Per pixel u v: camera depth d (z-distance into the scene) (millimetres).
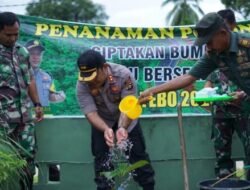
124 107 4074
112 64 4617
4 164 3916
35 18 5246
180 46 5324
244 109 4426
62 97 5254
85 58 4312
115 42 5305
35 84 4934
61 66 5246
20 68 4723
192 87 5285
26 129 4754
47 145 5250
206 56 4184
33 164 4816
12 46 4672
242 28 5375
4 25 4547
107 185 4676
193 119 5316
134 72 5316
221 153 5012
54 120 5246
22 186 4664
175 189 5324
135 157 4699
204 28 3852
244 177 4844
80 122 5250
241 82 4074
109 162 4562
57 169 5434
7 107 4652
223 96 4406
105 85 4516
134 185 5164
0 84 4637
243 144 4848
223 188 3816
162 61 5320
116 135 4516
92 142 4762
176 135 5320
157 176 5316
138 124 4715
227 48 3984
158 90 4176
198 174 5340
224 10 4848
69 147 5266
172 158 5316
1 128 4586
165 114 5301
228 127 4957
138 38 5320
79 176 5270
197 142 5332
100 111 4680
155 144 5301
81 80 4352
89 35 5289
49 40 5242
